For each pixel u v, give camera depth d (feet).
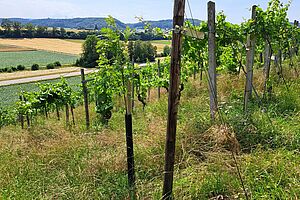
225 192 11.98
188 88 28.96
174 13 10.17
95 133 21.07
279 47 24.16
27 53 241.96
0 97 99.60
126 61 13.60
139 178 14.12
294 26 30.17
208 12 18.38
